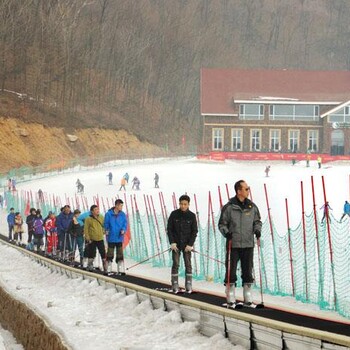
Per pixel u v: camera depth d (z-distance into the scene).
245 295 15.47
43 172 107.56
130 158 127.50
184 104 189.50
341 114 129.00
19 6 160.75
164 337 13.09
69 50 163.75
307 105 131.12
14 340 19.11
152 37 195.00
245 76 138.88
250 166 112.94
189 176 99.94
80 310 17.28
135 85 179.62
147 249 34.81
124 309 16.91
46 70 157.62
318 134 131.00
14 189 85.88
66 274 26.45
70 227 32.19
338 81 140.88
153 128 166.25
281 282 22.33
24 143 126.44
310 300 19.27
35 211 42.16
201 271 26.86
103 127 145.00
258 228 15.49
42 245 43.31
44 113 138.50
